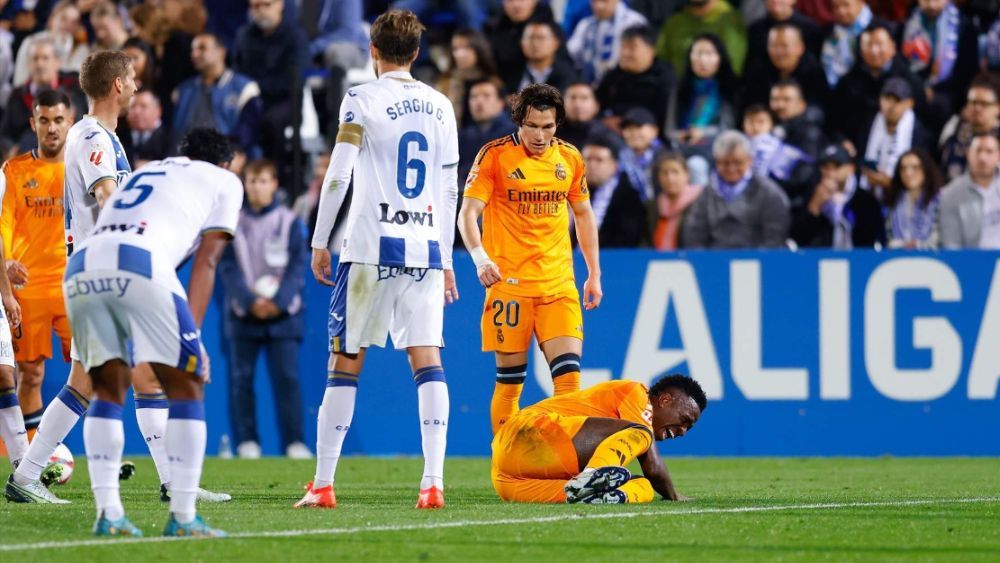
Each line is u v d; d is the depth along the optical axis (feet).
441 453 73.15
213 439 135.54
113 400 58.54
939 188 138.00
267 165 134.00
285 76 157.99
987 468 116.78
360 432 134.21
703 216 137.69
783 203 136.46
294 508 73.31
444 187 73.82
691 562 54.24
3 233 94.27
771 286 132.05
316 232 71.87
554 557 55.01
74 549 55.21
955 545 59.41
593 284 91.40
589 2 169.48
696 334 132.36
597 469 74.64
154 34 164.76
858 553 56.80
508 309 89.92
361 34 170.19
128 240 57.11
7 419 83.05
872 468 117.50
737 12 156.76
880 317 131.23
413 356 73.15
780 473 111.96
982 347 130.62
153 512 70.18
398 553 55.52
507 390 91.50
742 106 150.92
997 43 152.66
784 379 132.05
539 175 89.04
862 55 147.74
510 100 89.10
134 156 153.58
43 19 179.73
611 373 132.57
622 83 151.23
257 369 135.13
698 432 132.57
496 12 171.53
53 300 95.55
